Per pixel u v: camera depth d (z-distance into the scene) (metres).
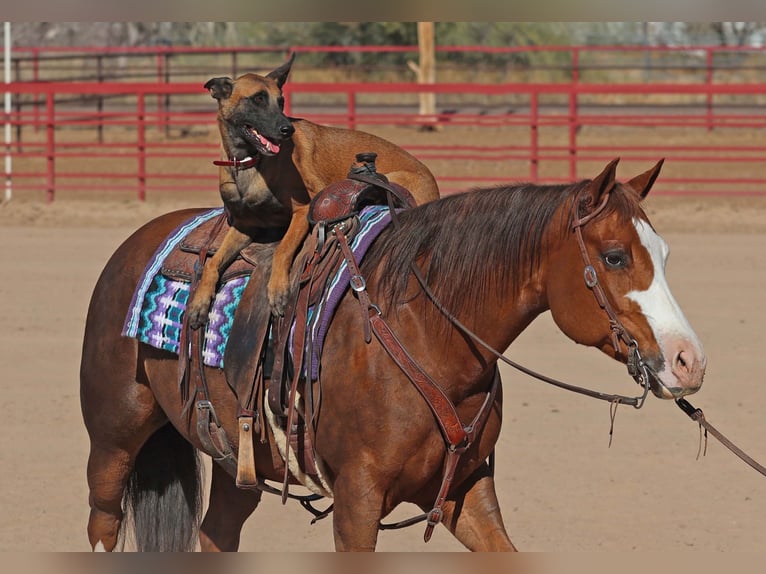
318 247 7.67
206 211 9.06
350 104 31.81
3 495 11.78
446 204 7.55
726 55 59.41
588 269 6.88
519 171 37.56
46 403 15.17
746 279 23.36
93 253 25.88
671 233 29.00
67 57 42.19
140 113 31.58
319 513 8.30
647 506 11.51
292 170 8.14
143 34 63.16
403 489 7.36
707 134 44.59
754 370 16.72
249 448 7.68
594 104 48.88
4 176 34.12
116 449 8.88
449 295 7.33
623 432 14.02
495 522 7.64
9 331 18.98
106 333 8.81
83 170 37.81
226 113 8.30
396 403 7.14
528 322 7.42
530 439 13.73
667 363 6.66
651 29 59.56
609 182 6.89
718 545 10.36
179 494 8.99
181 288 8.34
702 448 13.40
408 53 56.06
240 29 57.03
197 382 8.05
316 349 7.40
